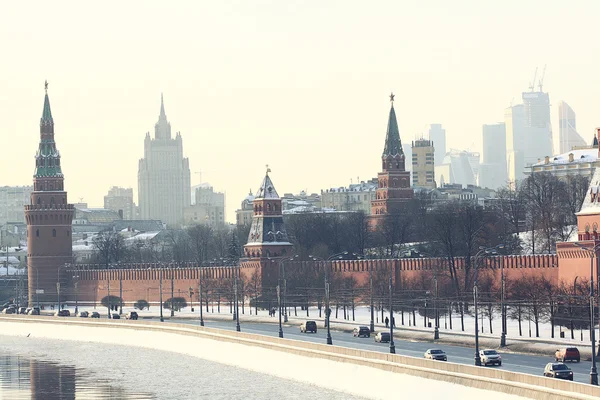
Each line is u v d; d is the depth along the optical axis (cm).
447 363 19725
